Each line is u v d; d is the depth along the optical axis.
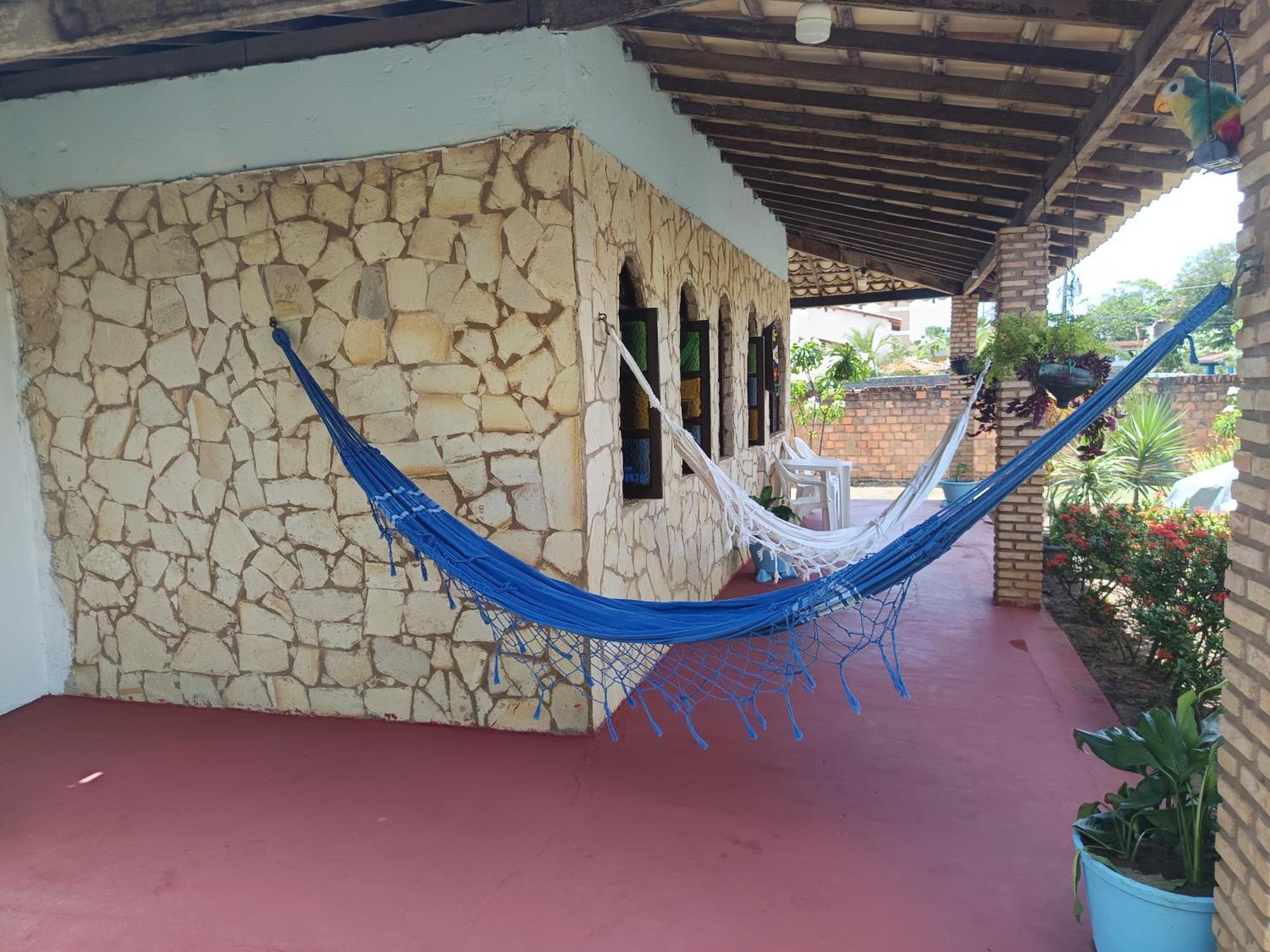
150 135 4.05
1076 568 6.07
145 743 3.87
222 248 4.01
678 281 5.12
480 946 2.41
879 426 14.36
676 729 3.86
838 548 3.96
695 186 5.45
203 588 4.24
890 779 3.36
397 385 3.83
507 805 3.21
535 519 3.70
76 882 2.80
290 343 3.88
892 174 5.82
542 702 3.68
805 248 9.35
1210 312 2.30
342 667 4.07
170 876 2.81
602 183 3.86
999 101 4.13
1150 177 4.52
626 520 4.23
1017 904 2.55
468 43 3.57
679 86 4.61
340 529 4.00
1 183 4.30
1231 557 1.92
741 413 6.82
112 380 4.26
